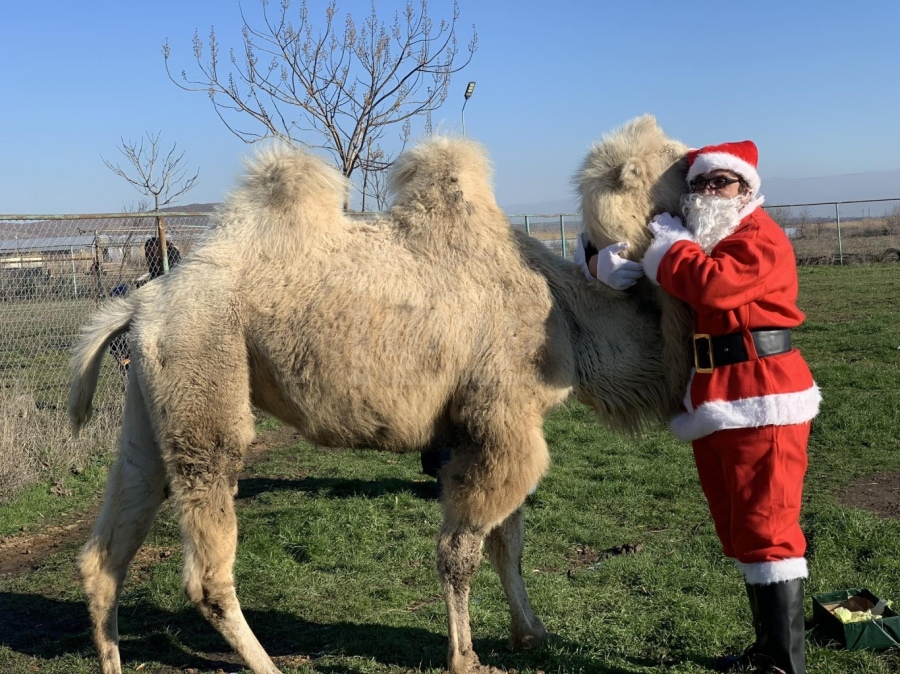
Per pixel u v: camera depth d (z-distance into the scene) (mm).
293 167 4094
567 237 22641
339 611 4910
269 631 4707
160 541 6316
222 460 3936
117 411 9258
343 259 3951
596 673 3988
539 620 4348
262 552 5867
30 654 4578
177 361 3908
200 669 4359
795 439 3488
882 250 30203
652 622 4527
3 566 6004
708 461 3783
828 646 4059
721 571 5195
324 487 7488
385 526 6367
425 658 4273
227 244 4074
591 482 7379
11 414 8656
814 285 23219
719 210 3568
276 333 3887
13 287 11602
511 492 3783
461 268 3932
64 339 11211
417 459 8609
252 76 13953
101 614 4066
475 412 3785
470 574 3854
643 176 3816
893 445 8070
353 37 14016
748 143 3768
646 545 5785
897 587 4746
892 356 12547
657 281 3623
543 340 3830
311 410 3922
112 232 11141
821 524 5758
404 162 4227
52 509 7258
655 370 3979
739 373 3502
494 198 4238
